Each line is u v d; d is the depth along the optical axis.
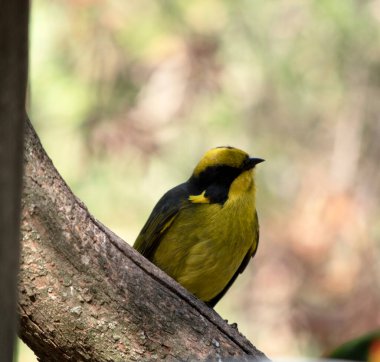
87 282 5.88
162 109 14.14
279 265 13.80
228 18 14.67
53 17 14.26
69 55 14.33
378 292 13.67
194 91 14.09
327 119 15.86
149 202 14.88
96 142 14.15
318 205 14.12
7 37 3.29
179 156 14.83
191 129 14.62
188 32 14.33
